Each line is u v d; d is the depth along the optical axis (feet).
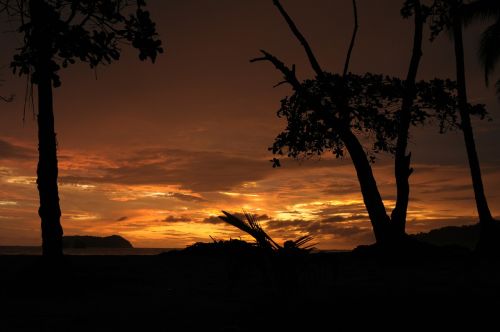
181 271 41.75
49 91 32.50
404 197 55.52
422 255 51.24
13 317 22.59
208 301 26.55
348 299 24.53
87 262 47.01
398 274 38.27
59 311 24.03
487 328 18.71
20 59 24.81
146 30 26.20
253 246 19.47
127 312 23.71
